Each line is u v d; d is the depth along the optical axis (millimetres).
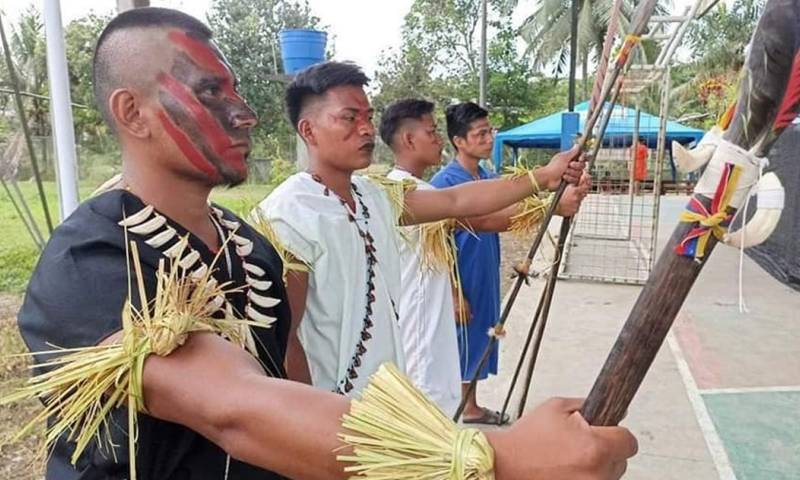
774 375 4484
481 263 3381
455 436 789
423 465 779
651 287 929
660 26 5652
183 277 956
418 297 2920
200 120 1088
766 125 855
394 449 788
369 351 1901
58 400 925
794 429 3678
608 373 931
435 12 20344
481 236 3379
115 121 1104
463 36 20625
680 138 14812
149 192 1108
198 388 852
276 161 9156
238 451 843
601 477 795
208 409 843
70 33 9750
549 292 2512
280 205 1855
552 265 2482
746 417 3836
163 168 1104
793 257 7074
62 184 2938
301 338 1866
